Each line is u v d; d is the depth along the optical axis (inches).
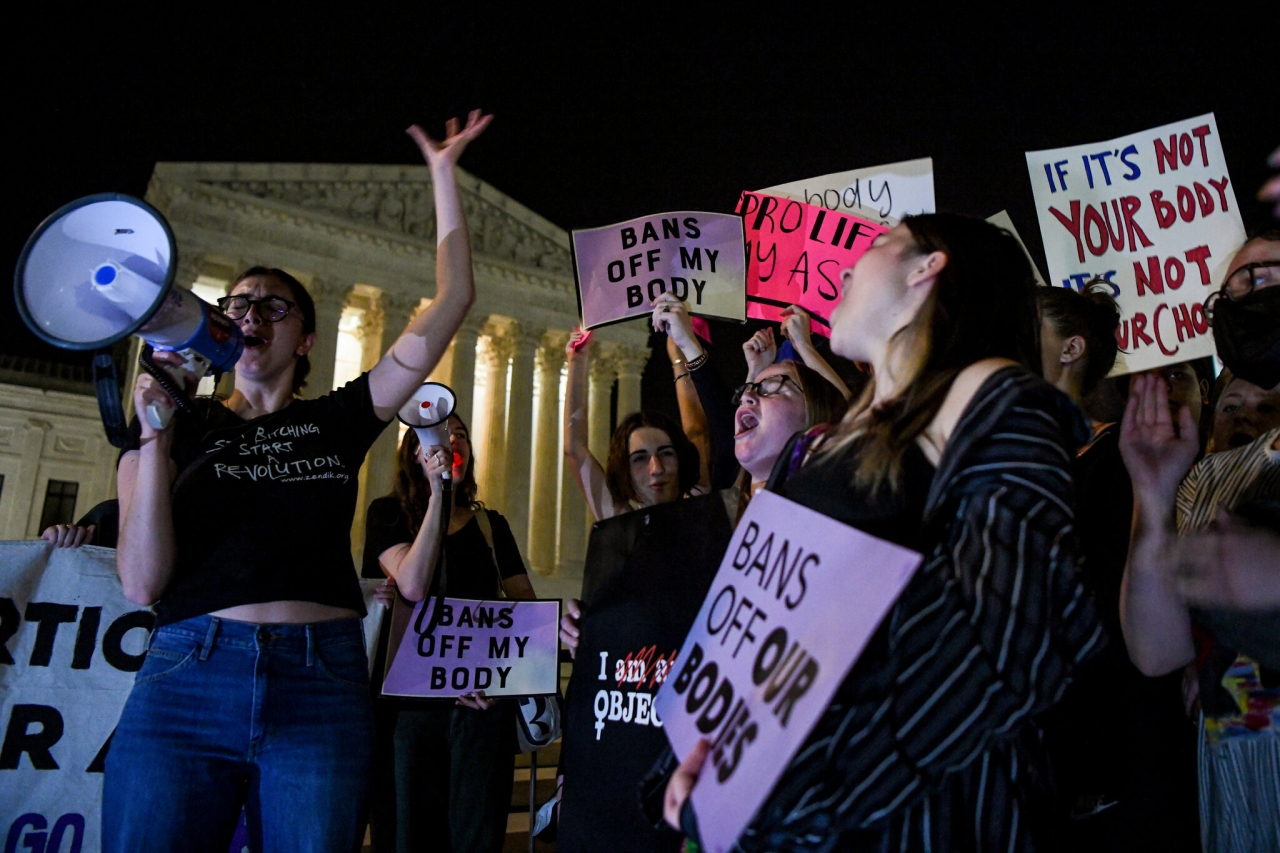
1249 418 105.4
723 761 47.5
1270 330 81.1
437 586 154.8
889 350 59.0
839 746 43.9
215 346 79.3
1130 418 78.9
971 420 48.5
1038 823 49.8
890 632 46.6
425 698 143.3
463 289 99.5
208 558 87.7
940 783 43.7
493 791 146.3
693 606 94.7
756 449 98.0
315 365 906.1
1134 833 89.7
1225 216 144.3
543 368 1089.4
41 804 117.0
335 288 938.7
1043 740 53.9
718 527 98.3
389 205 996.6
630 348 1096.2
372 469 898.1
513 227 1070.4
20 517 1111.6
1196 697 92.6
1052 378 113.0
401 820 144.2
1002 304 57.2
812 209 165.3
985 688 42.8
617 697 95.6
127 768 80.4
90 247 73.8
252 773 86.6
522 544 985.5
